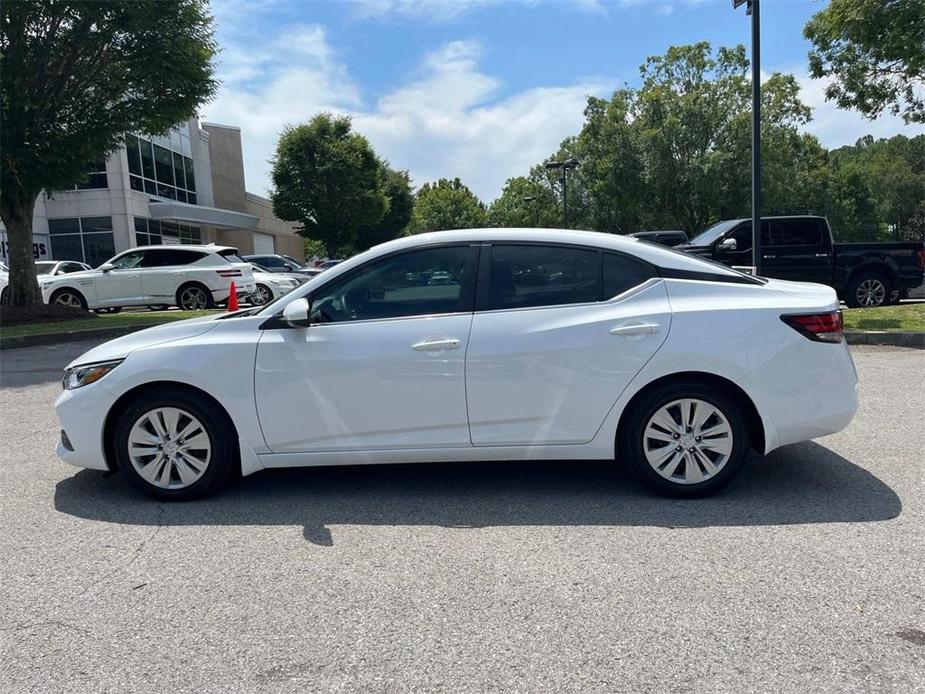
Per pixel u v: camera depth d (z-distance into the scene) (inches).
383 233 2183.8
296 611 116.8
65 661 103.7
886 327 402.9
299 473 189.6
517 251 167.2
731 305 160.9
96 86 548.4
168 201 1312.7
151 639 109.1
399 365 160.4
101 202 1166.3
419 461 165.2
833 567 128.0
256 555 138.6
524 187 2233.0
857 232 2246.6
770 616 112.0
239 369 162.6
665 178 1332.4
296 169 1537.9
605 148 1392.7
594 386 159.6
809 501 161.0
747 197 1321.4
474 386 160.4
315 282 168.2
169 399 164.7
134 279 661.3
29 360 399.5
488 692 95.0
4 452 212.8
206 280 664.4
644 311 160.6
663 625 110.2
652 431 162.6
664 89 1417.3
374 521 155.3
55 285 646.5
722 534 143.8
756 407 158.7
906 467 183.0
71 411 167.5
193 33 538.6
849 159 3152.1
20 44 495.8
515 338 160.1
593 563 132.1
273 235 2076.8
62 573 131.9
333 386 161.8
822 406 160.7
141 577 129.8
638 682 96.4
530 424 161.6
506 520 154.4
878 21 433.7
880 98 501.4
